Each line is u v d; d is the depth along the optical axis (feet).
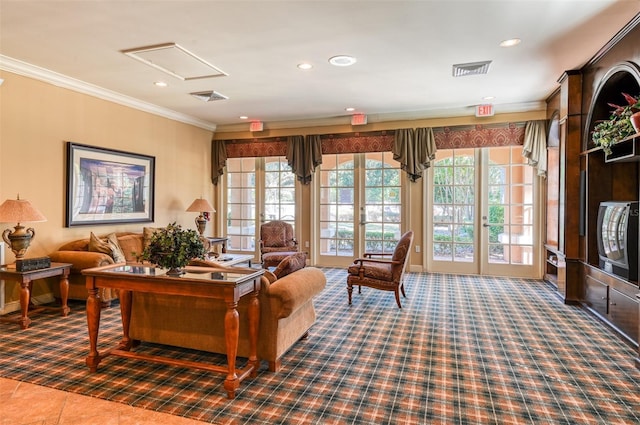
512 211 18.65
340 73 13.70
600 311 11.82
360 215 20.89
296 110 19.31
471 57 12.16
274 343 8.43
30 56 12.10
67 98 14.52
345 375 8.33
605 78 11.37
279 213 22.49
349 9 9.07
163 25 9.91
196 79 14.37
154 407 7.05
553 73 13.75
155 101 17.62
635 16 9.34
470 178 19.21
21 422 6.60
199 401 7.27
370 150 20.15
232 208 23.48
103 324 11.62
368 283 13.73
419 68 13.15
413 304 13.83
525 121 17.89
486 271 19.04
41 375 8.28
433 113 19.17
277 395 7.49
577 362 8.96
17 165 12.87
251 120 21.80
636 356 9.30
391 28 10.10
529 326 11.46
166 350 9.69
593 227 12.66
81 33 10.39
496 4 8.86
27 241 11.84
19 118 12.90
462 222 19.36
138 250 16.47
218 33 10.38
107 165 16.20
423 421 6.62
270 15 9.36
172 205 20.04
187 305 9.09
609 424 6.53
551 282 17.08
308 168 21.20
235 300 7.44
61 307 12.73
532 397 7.41
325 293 15.49
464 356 9.32
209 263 8.93
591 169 12.60
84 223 15.20
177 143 20.38
